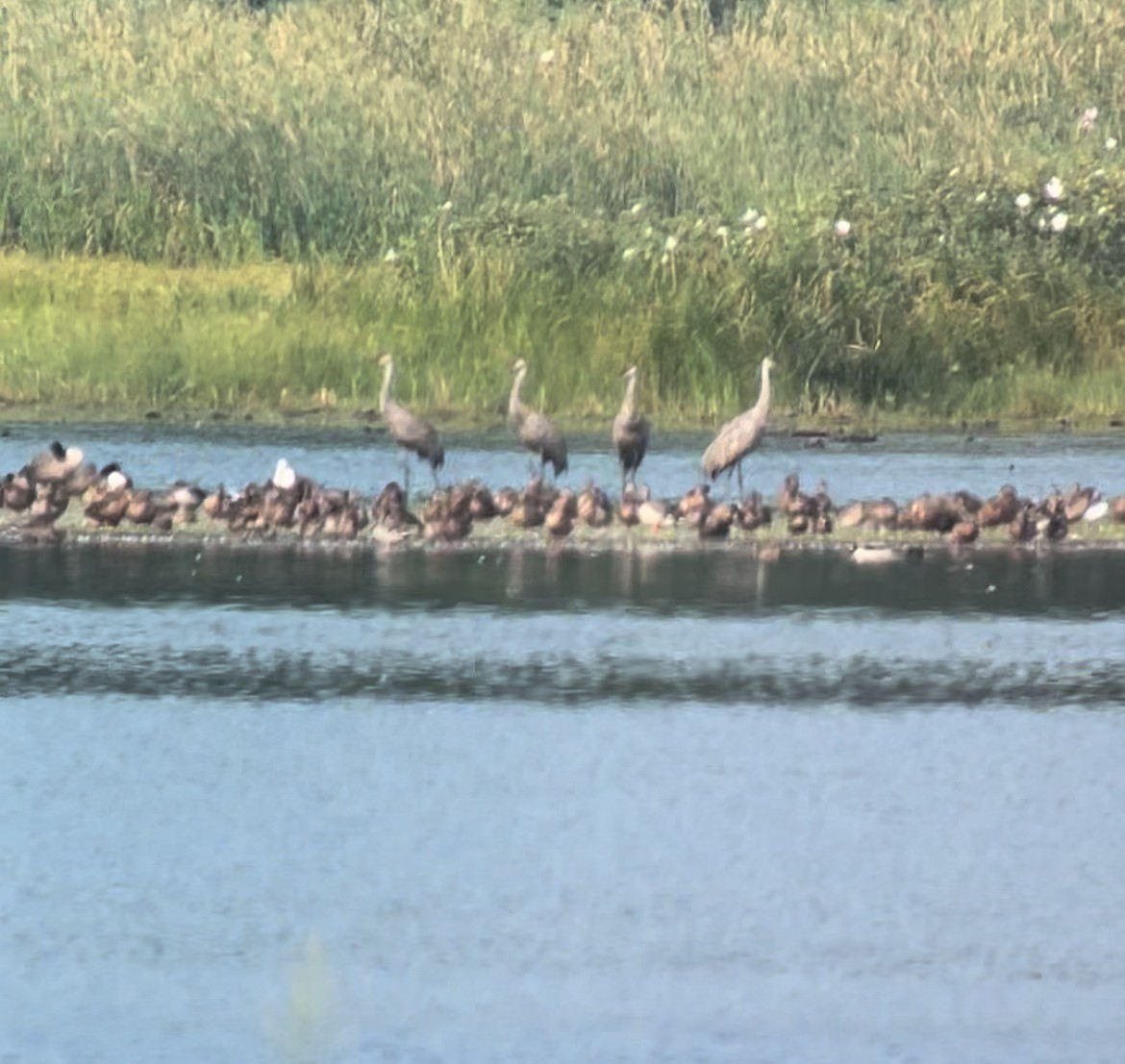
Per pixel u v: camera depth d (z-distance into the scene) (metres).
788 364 28.45
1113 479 24.83
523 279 29.03
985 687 16.88
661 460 25.61
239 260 34.09
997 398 28.59
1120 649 17.95
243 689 16.58
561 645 17.81
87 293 31.59
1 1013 11.45
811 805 14.34
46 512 21.38
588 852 13.55
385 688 16.62
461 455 25.72
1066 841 13.77
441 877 13.16
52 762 14.97
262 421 27.23
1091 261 30.67
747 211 29.50
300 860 13.36
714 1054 11.09
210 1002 11.60
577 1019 11.45
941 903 12.86
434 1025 11.36
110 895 12.82
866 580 20.16
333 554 20.84
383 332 28.91
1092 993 11.79
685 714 16.14
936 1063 11.00
